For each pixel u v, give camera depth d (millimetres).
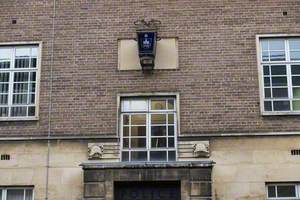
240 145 14156
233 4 15188
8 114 14945
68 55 15164
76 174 14281
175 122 14562
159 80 14773
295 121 14266
